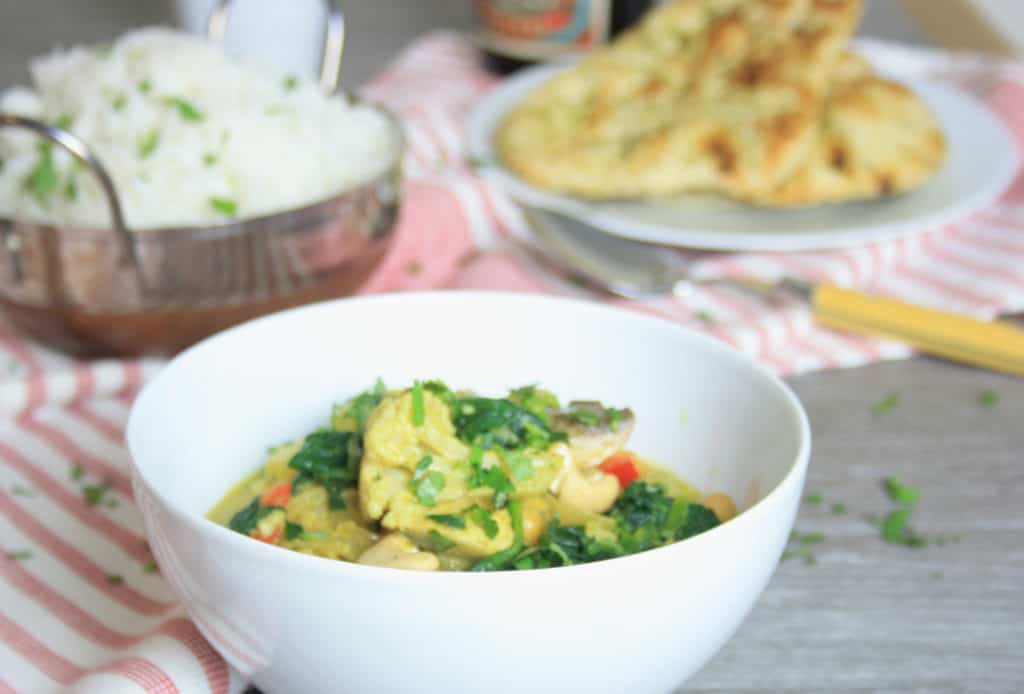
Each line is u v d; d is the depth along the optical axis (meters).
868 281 1.01
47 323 0.93
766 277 1.00
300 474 0.82
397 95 1.17
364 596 0.64
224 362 0.83
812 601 0.84
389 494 0.76
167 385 0.82
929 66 1.22
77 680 0.81
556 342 0.85
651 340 0.85
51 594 0.84
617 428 0.82
